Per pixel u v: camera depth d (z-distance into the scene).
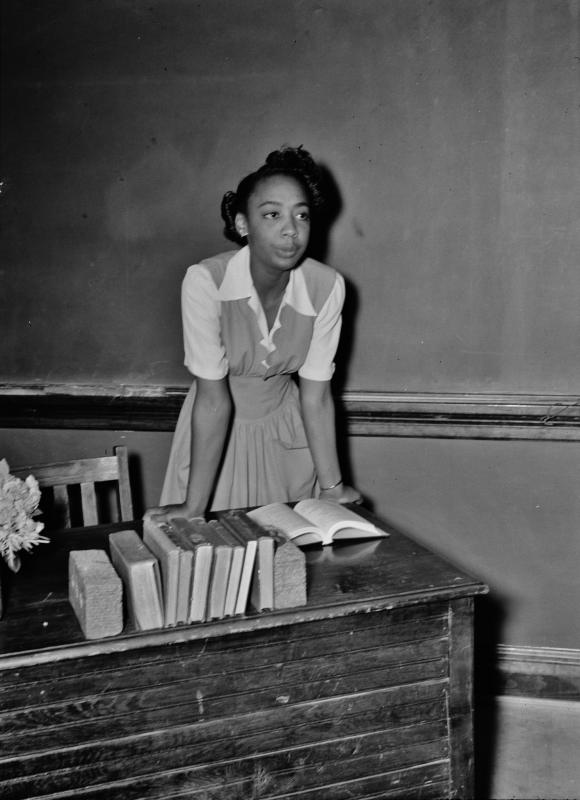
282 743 2.06
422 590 2.12
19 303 3.71
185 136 3.51
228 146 3.50
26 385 3.73
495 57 3.30
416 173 3.41
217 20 3.42
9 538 2.09
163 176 3.55
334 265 3.53
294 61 3.40
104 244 3.63
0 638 1.92
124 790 1.97
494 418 3.49
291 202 2.47
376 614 2.08
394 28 3.34
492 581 3.66
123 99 3.52
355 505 2.84
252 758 2.04
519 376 3.48
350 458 3.66
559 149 3.32
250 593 2.04
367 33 3.35
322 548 2.41
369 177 3.44
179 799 2.01
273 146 3.47
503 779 3.11
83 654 1.87
